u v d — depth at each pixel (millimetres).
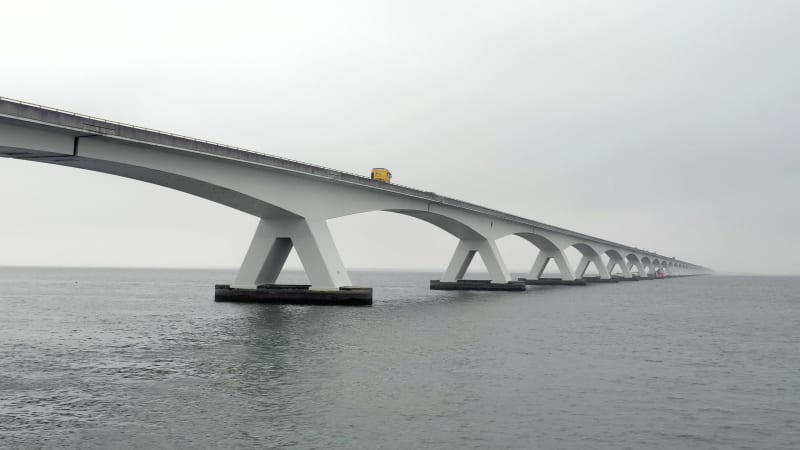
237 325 46188
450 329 46031
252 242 64938
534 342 39875
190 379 26234
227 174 52406
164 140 46094
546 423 20234
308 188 61469
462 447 17719
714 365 32344
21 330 44594
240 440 17953
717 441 18703
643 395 24625
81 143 41656
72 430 18781
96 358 31672
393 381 26281
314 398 22984
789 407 22984
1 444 17406
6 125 37312
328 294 62281
